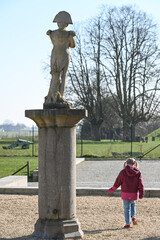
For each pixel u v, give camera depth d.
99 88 47.28
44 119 6.38
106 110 52.97
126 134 47.97
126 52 45.03
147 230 7.16
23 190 11.58
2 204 9.73
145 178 17.66
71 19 6.83
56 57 6.70
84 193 11.42
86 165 24.03
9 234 6.89
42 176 6.51
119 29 43.97
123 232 7.01
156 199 10.56
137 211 8.99
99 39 44.88
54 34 6.75
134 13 43.78
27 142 39.28
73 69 46.16
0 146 42.38
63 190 6.45
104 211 8.92
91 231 7.07
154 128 65.88
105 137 62.47
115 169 21.48
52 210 6.45
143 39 43.47
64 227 6.40
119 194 11.26
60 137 6.44
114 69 45.72
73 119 6.45
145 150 35.75
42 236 6.42
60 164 6.43
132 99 47.25
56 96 6.58
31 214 8.59
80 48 45.97
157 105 44.94
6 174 18.34
